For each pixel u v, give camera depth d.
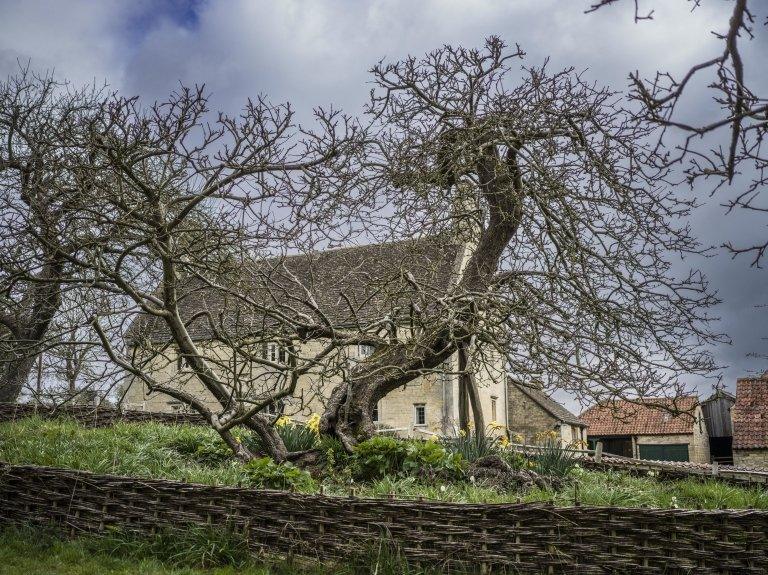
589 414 38.06
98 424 14.48
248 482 8.74
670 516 6.35
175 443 11.92
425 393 26.67
